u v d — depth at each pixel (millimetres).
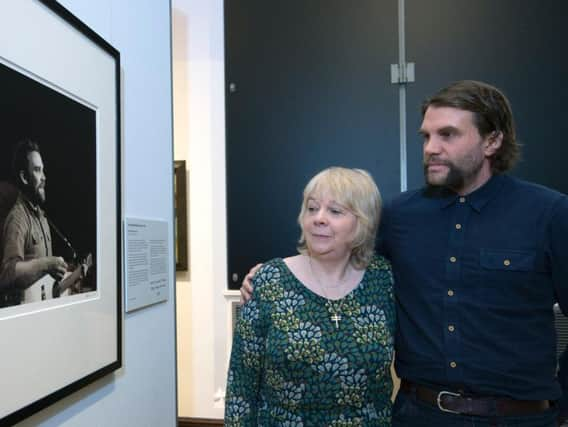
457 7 2381
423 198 1271
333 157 2473
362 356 1071
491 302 1110
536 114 2332
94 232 1053
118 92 1170
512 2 2346
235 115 2549
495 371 1086
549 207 1102
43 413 897
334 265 1150
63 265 928
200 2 2656
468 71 2381
